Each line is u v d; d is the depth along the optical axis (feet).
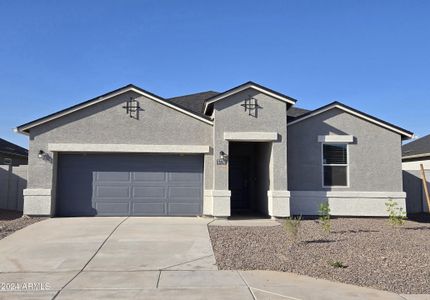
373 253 32.73
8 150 89.71
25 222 46.80
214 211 51.52
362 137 56.59
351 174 55.98
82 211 52.90
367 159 56.34
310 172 55.67
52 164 51.96
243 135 52.60
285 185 52.60
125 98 53.42
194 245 35.24
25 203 51.06
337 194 55.42
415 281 25.48
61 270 27.94
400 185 56.24
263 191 57.82
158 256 31.71
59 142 52.34
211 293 23.02
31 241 36.60
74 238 37.78
